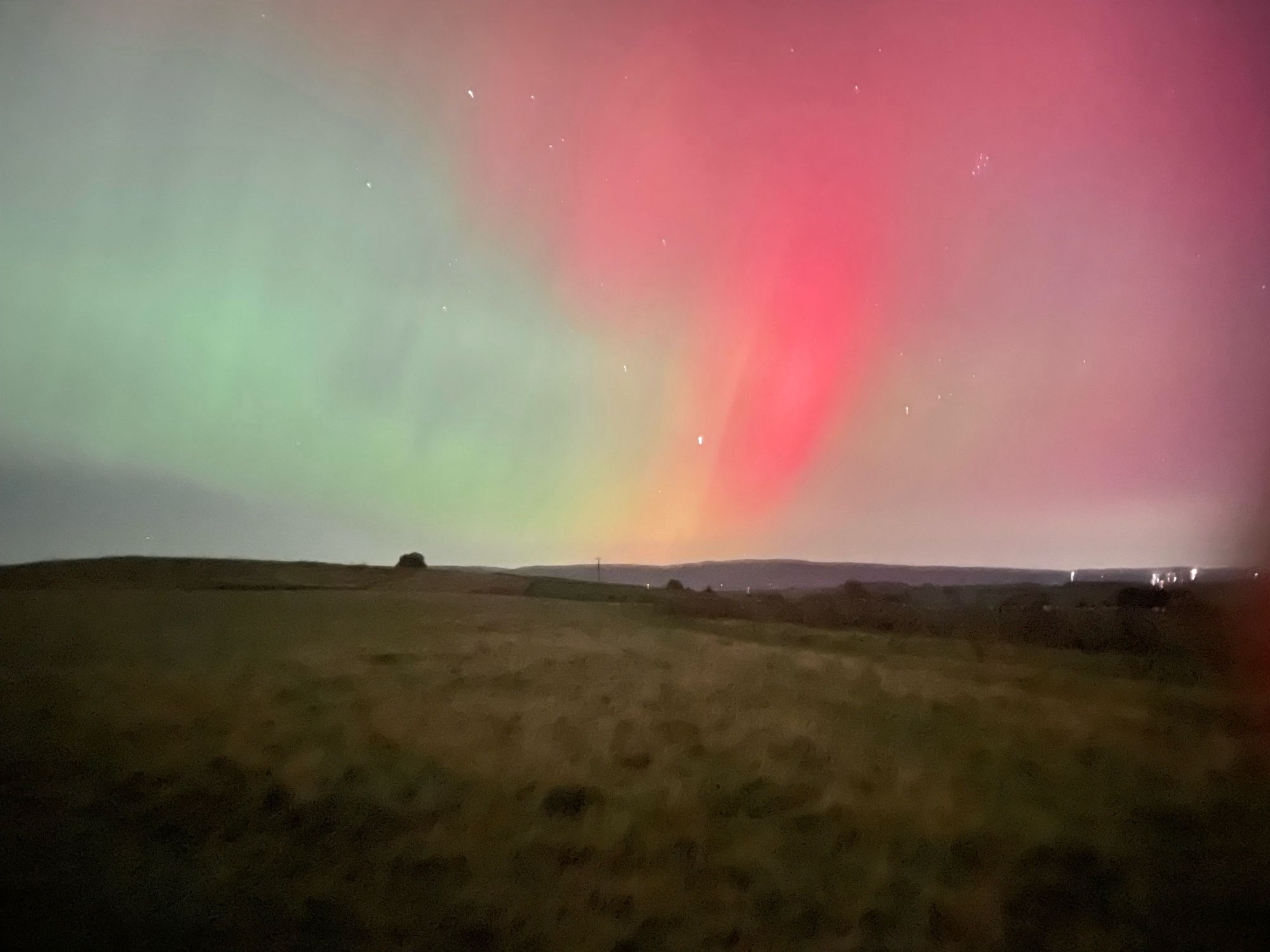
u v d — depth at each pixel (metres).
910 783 8.72
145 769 8.67
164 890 5.98
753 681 15.36
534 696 13.62
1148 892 6.08
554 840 7.12
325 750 9.74
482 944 5.39
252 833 7.18
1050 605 30.50
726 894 6.12
